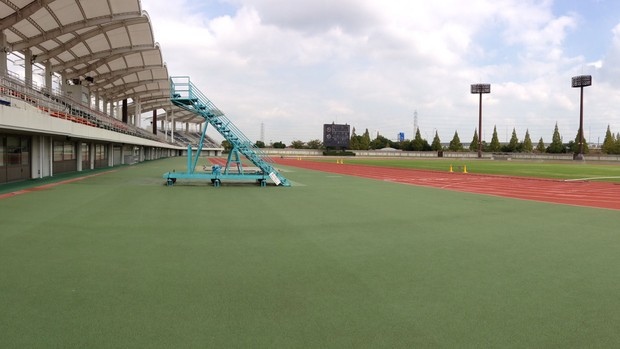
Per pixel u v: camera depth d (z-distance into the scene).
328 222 10.24
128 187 18.47
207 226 9.47
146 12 27.20
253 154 20.92
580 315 4.59
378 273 6.05
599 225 10.34
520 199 15.92
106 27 28.05
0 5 20.91
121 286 5.30
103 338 3.86
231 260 6.63
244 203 13.68
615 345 3.89
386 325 4.25
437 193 17.83
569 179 27.97
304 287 5.39
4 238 7.88
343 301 4.91
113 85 48.97
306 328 4.15
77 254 6.81
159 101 70.81
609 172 37.66
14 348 3.64
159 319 4.30
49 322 4.19
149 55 38.88
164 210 11.77
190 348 3.69
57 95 32.12
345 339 3.92
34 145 21.92
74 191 16.33
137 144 46.09
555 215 11.93
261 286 5.39
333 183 22.75
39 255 6.70
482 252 7.41
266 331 4.06
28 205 12.24
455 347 3.80
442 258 6.96
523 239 8.56
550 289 5.45
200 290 5.20
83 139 30.08
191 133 125.38
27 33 25.55
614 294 5.29
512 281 5.76
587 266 6.57
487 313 4.61
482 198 16.09
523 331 4.17
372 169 41.00
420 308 4.73
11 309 4.50
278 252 7.20
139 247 7.36
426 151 118.25
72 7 23.55
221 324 4.20
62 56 32.41
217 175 19.92
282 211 12.00
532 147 125.00
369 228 9.54
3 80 20.75
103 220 9.97
